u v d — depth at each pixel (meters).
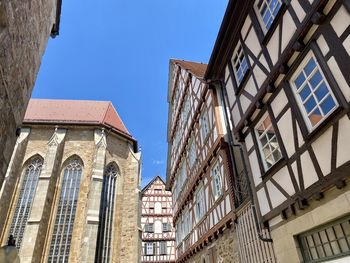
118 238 22.05
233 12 7.88
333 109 4.33
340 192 4.15
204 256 11.34
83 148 24.53
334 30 4.33
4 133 4.73
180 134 16.91
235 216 8.36
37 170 23.06
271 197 6.04
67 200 22.05
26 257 18.05
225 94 9.19
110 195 23.53
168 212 33.88
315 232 4.81
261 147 6.71
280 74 5.72
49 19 7.25
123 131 28.44
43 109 28.52
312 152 4.72
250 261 7.45
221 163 9.79
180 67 17.66
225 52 8.94
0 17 4.02
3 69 4.37
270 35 6.17
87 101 31.84
